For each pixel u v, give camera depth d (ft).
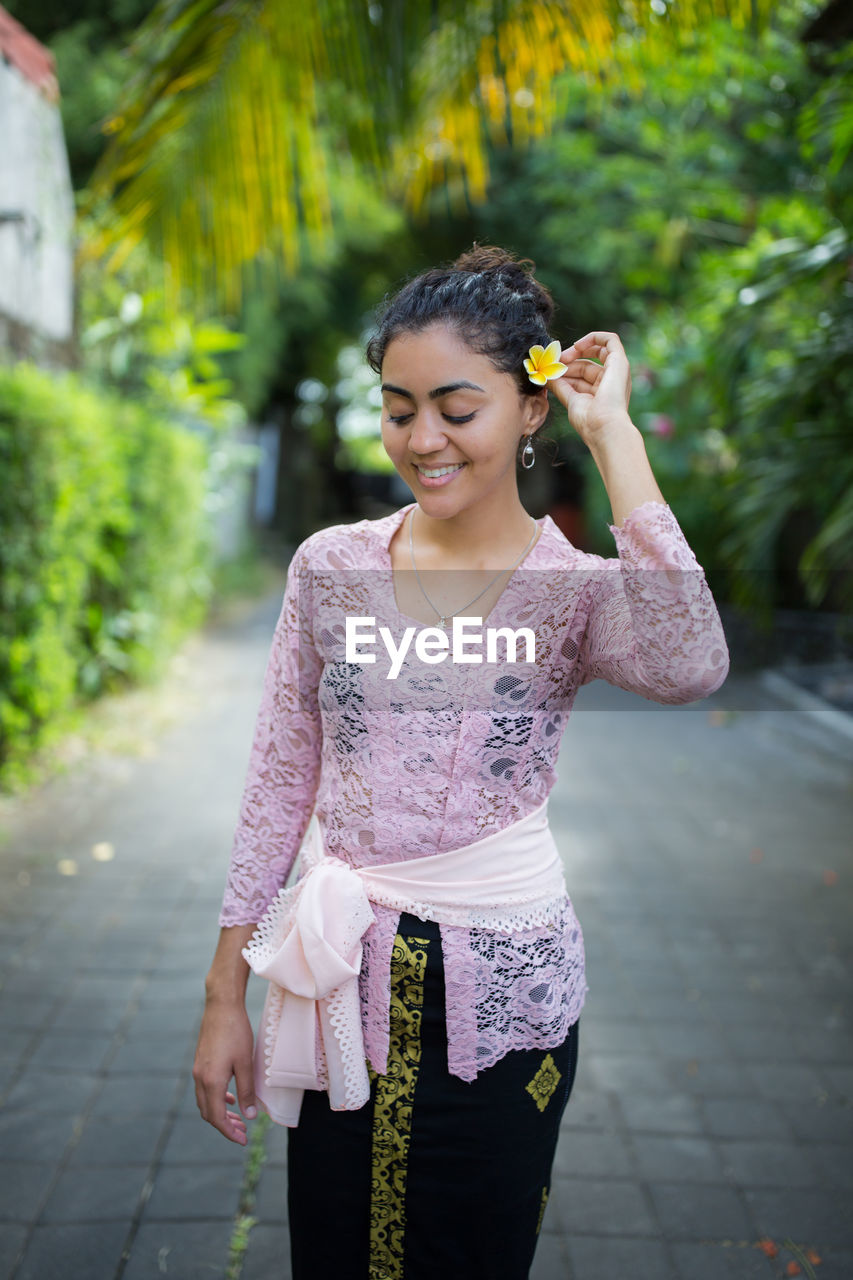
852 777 18.92
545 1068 4.25
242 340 26.96
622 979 10.81
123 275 25.13
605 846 14.85
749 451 20.43
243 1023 4.44
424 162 13.78
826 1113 8.52
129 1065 8.86
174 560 26.32
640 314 35.94
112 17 32.78
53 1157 7.64
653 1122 8.35
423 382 3.77
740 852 14.74
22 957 10.73
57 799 15.98
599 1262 6.83
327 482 81.66
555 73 12.29
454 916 4.07
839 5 15.71
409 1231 4.25
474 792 4.07
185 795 16.47
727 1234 7.11
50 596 16.46
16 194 20.38
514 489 4.17
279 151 11.98
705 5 11.15
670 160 29.71
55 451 16.12
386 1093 4.15
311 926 4.02
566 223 38.40
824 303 17.74
